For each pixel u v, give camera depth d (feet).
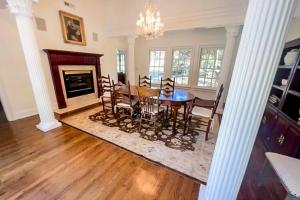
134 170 5.90
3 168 5.87
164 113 10.59
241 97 2.95
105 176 5.57
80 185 5.14
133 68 16.65
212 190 3.85
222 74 12.21
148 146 7.54
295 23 8.45
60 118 10.92
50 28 11.65
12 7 6.99
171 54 18.80
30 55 7.86
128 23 14.94
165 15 12.48
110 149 7.25
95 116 11.34
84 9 13.99
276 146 6.64
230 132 3.23
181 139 8.26
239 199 4.82
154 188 5.10
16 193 4.80
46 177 5.46
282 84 7.63
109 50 17.67
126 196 4.77
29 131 8.85
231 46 11.37
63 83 12.89
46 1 11.15
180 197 4.78
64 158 6.52
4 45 9.58
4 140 7.88
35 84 8.29
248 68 2.77
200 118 10.97
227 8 10.30
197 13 11.34
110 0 15.15
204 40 16.65
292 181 3.62
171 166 6.16
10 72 10.02
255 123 3.07
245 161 3.41
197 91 18.42
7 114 10.13
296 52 6.54
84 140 8.01
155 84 20.72
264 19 2.49
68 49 13.15
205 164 6.33
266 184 5.43
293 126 5.63
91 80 15.52
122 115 11.33
